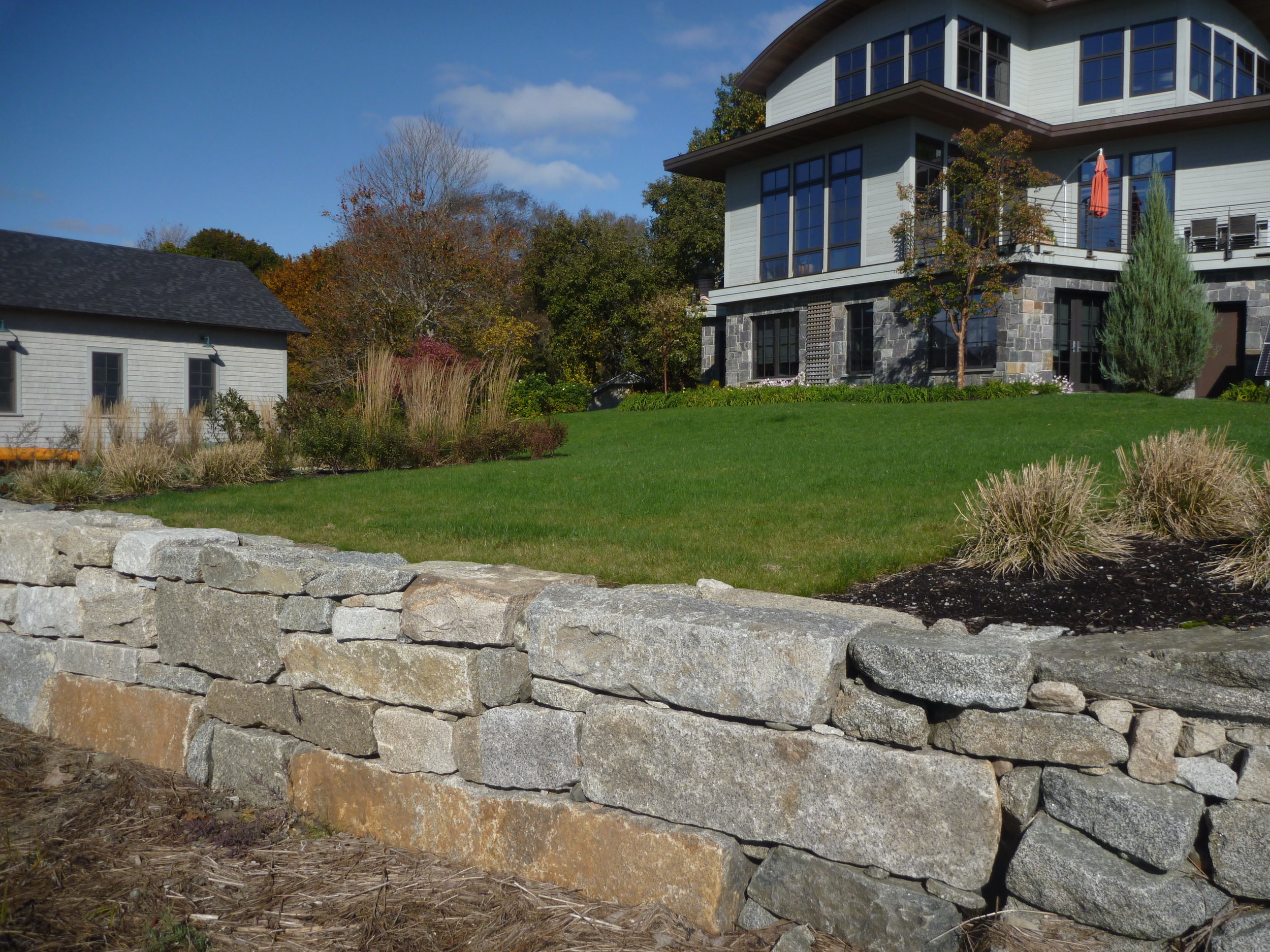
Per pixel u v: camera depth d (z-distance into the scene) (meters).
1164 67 19.00
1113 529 4.22
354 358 22.30
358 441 11.48
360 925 2.68
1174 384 16.92
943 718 2.37
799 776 2.46
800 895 2.47
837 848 2.42
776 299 22.08
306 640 3.39
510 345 24.64
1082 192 19.98
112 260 21.16
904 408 14.91
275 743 3.52
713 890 2.54
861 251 20.08
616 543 5.21
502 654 2.97
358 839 3.24
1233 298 17.66
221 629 3.65
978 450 9.07
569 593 2.99
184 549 3.77
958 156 19.88
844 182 20.42
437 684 3.05
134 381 19.28
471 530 5.89
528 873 2.89
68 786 3.73
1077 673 2.24
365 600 3.23
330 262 29.45
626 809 2.76
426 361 13.38
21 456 13.70
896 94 17.77
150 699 3.93
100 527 4.39
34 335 17.91
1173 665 2.13
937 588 3.64
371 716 3.24
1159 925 2.00
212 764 3.71
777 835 2.51
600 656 2.79
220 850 3.16
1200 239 18.22
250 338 21.14
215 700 3.72
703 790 2.61
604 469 9.46
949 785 2.28
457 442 11.77
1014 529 3.92
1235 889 2.01
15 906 2.72
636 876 2.68
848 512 5.96
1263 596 3.06
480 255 25.02
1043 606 3.26
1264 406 12.80
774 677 2.48
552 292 28.36
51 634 4.39
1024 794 2.26
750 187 22.84
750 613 2.70
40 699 4.40
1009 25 20.30
